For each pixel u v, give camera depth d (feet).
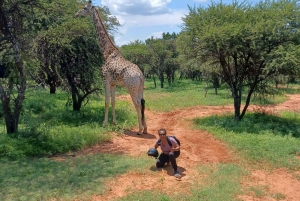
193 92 89.04
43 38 37.29
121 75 35.50
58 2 35.17
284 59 34.68
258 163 25.68
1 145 26.11
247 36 37.32
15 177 21.07
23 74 30.68
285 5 38.40
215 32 36.45
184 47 41.98
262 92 45.70
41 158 25.62
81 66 43.21
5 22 30.12
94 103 59.00
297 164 25.14
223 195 19.36
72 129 34.32
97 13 38.40
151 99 72.74
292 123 41.65
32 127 31.35
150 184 21.02
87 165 24.20
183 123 43.88
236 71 42.29
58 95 67.00
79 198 18.62
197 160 26.43
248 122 40.27
